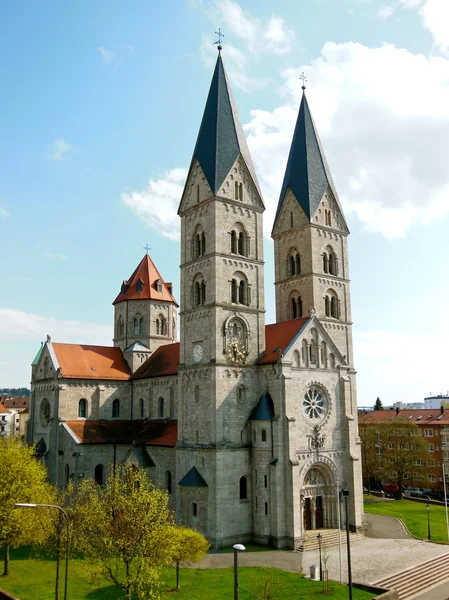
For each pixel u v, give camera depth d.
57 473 92.31
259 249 83.69
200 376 77.56
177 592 52.69
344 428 81.75
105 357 104.94
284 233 94.50
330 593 53.41
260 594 52.44
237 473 73.94
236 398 76.31
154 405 95.75
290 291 92.50
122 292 112.50
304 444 76.94
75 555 62.69
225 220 80.69
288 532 71.00
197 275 82.19
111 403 100.12
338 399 82.25
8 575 59.00
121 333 110.44
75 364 99.75
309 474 78.25
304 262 90.56
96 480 89.25
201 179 83.31
